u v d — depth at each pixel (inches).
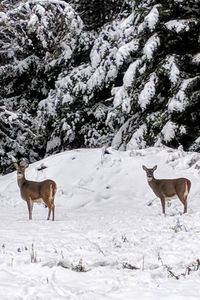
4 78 2010.3
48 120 1771.7
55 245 628.7
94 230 754.2
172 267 511.5
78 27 1752.0
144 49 1357.0
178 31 1348.4
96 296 404.8
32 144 1937.7
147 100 1353.3
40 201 916.0
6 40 1892.2
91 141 1707.7
